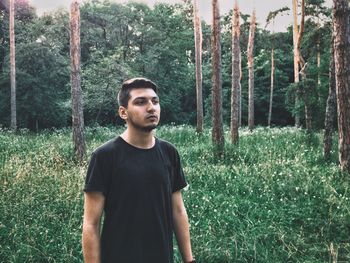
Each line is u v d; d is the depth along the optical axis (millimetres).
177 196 2473
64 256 5039
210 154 12438
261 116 47312
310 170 9109
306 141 14141
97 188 2184
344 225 6105
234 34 15883
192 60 50500
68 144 14289
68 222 6039
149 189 2221
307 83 13914
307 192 7520
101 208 2223
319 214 6520
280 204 7098
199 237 5613
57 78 29703
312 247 5605
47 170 8797
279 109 46625
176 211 2469
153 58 38906
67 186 7309
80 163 11500
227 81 43406
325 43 14188
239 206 6953
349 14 9086
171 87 41531
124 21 40156
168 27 45688
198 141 18016
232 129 15562
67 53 35844
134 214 2193
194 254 5227
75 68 12414
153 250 2223
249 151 12641
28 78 28000
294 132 19797
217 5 13023
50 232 5660
